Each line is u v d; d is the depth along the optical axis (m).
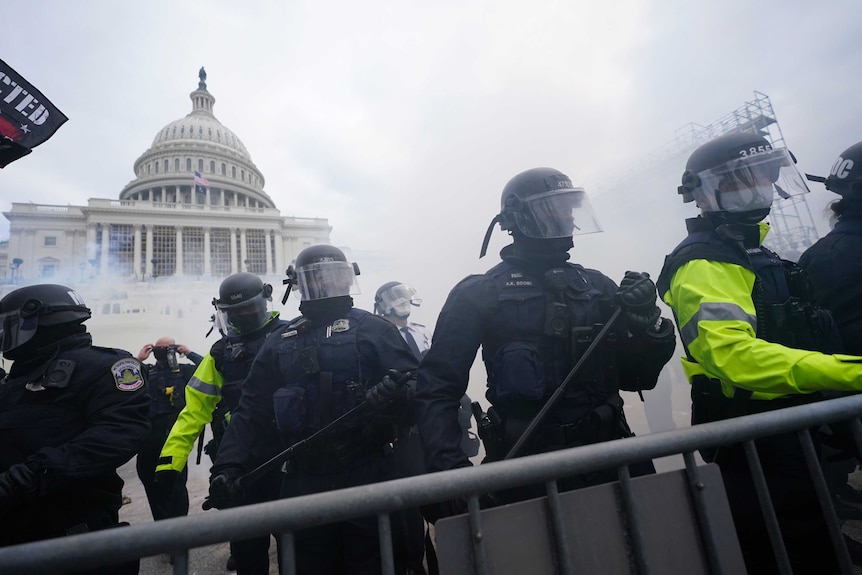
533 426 1.32
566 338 1.45
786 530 1.41
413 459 1.97
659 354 1.42
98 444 1.57
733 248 1.53
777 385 1.22
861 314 1.81
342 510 0.79
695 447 1.00
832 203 2.64
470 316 1.50
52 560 0.68
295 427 1.79
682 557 0.96
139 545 0.71
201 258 49.72
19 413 1.61
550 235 1.53
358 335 1.94
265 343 2.12
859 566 1.97
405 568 1.68
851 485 2.89
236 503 1.99
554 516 0.89
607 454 0.93
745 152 1.62
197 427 2.75
